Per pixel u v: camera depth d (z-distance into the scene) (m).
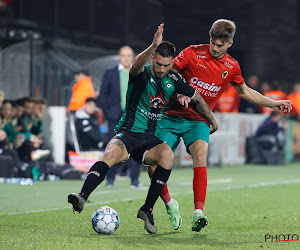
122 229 19.47
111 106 33.81
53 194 30.36
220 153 53.12
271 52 77.31
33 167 37.81
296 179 42.03
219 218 22.47
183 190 33.50
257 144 57.69
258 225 20.69
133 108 18.73
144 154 18.58
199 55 19.59
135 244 16.44
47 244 16.19
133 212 23.91
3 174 36.75
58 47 48.88
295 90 65.38
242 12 77.38
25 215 22.67
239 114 55.28
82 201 16.80
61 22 61.72
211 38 19.20
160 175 18.05
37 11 56.81
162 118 20.14
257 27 77.31
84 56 50.84
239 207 26.00
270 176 44.38
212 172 47.50
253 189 34.25
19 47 45.31
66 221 21.20
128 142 18.45
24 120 39.06
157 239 17.44
